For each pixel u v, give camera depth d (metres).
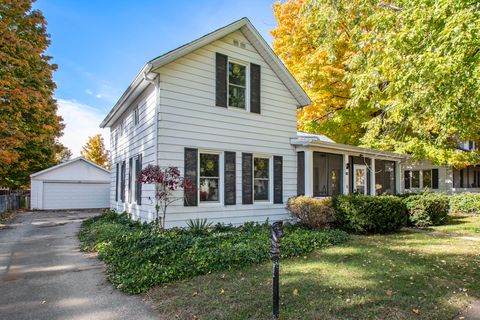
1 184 23.36
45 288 4.68
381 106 10.26
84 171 22.38
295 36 16.00
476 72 4.69
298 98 11.46
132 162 11.16
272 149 10.54
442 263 5.55
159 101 8.22
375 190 13.90
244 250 5.88
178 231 7.74
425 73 5.38
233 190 9.43
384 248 6.78
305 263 5.55
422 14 5.28
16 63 15.60
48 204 21.20
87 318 3.60
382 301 3.86
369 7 7.15
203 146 8.91
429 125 8.03
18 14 17.25
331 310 3.59
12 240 9.02
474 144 19.66
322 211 8.91
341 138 17.28
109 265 5.82
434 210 10.48
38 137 18.64
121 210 12.60
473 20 4.62
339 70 14.70
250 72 10.13
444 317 3.48
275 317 3.29
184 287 4.44
